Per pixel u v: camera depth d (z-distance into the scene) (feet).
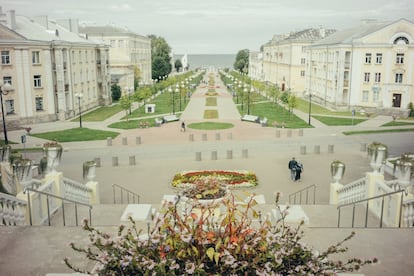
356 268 22.94
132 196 86.79
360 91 216.74
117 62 311.68
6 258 32.45
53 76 187.01
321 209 56.18
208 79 517.14
